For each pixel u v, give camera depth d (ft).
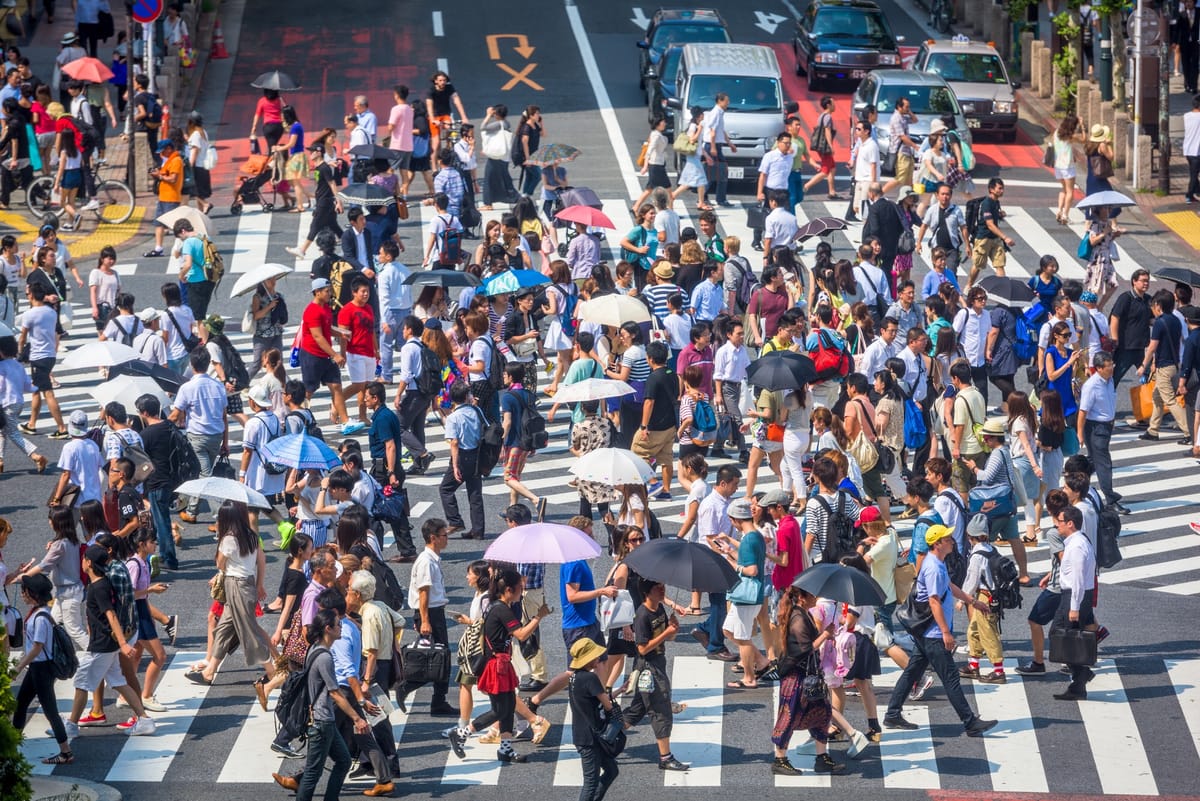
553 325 306.35
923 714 200.95
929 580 190.60
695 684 208.44
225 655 203.31
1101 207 345.10
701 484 221.87
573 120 527.81
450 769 185.88
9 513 258.78
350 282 302.66
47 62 554.87
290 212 435.53
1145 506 272.92
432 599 196.34
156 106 454.81
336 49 613.11
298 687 172.45
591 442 247.91
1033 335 293.43
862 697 191.62
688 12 561.02
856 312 287.07
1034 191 464.24
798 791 180.04
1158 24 453.17
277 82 435.94
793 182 413.59
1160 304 300.20
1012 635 224.53
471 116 532.32
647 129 518.37
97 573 189.88
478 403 259.19
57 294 320.50
